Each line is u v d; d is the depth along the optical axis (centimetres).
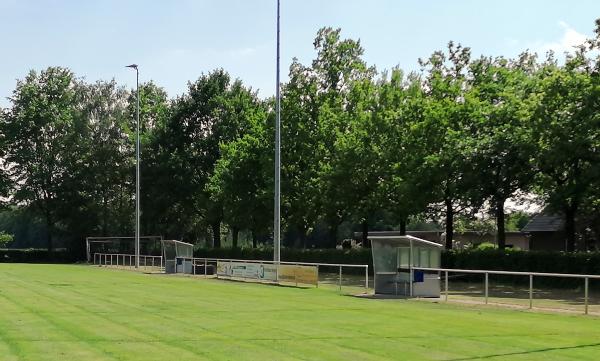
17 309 1905
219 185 6172
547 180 3550
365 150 4753
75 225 7906
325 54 5688
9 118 7912
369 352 1204
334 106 5569
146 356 1137
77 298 2325
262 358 1129
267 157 5556
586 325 1630
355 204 4962
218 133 7138
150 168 7350
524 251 3588
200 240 8350
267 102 6919
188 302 2212
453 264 4006
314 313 1889
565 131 3144
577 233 4872
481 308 2095
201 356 1141
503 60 4428
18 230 11631
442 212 4588
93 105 8600
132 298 2356
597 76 3148
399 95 4944
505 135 3566
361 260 4678
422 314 1886
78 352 1172
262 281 3509
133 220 8262
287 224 5778
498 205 3950
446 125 4112
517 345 1295
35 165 7838
